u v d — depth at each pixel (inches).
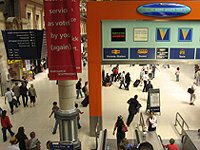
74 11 205.2
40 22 992.9
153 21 369.7
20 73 787.4
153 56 381.7
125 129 352.5
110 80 757.3
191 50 376.5
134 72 976.3
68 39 210.5
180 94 634.8
